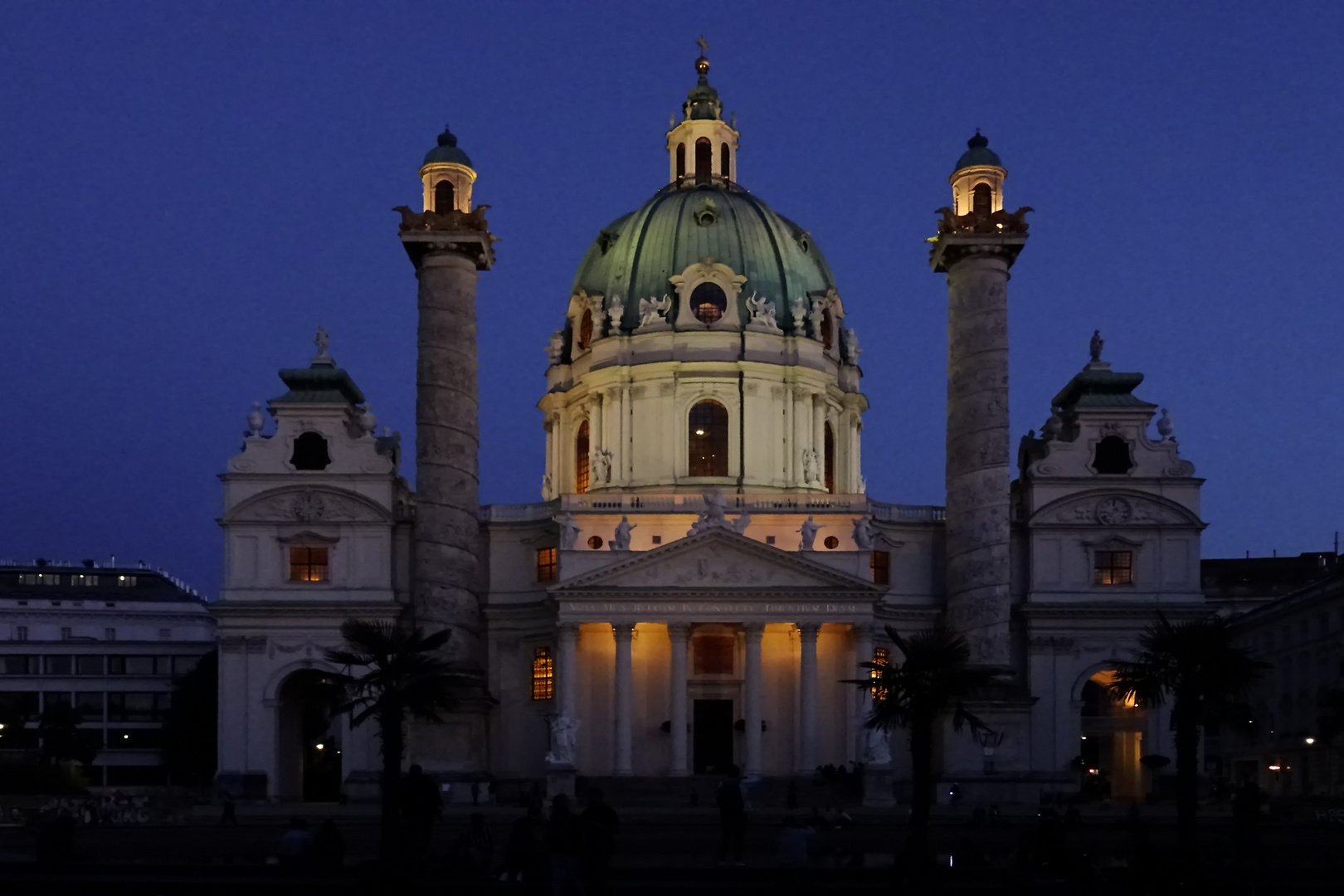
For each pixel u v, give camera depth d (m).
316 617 98.19
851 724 95.06
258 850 54.72
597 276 115.06
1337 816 76.44
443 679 57.47
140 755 143.88
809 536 96.06
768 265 112.75
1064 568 98.81
